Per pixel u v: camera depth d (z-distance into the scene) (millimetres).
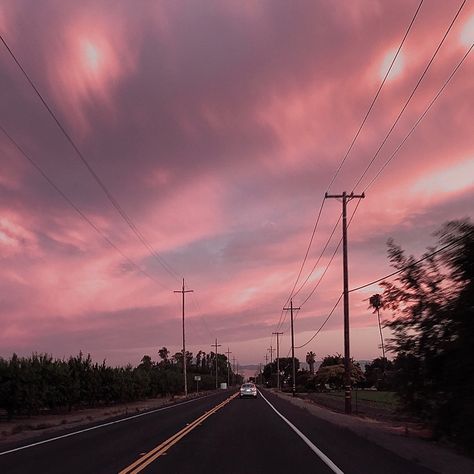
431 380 17859
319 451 15445
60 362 40969
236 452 15258
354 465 12758
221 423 25797
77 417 34188
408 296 18484
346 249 36750
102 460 13773
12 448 17156
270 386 183500
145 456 14414
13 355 34094
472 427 14688
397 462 13258
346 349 36375
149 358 158375
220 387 164375
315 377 109250
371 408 42219
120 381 51875
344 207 36719
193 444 17250
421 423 19359
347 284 36656
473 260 14742
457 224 15102
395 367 19250
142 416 32531
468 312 14906
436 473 11570
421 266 18344
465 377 15578
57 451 15945
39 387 35375
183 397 74312
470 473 11477
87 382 45062
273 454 14797
